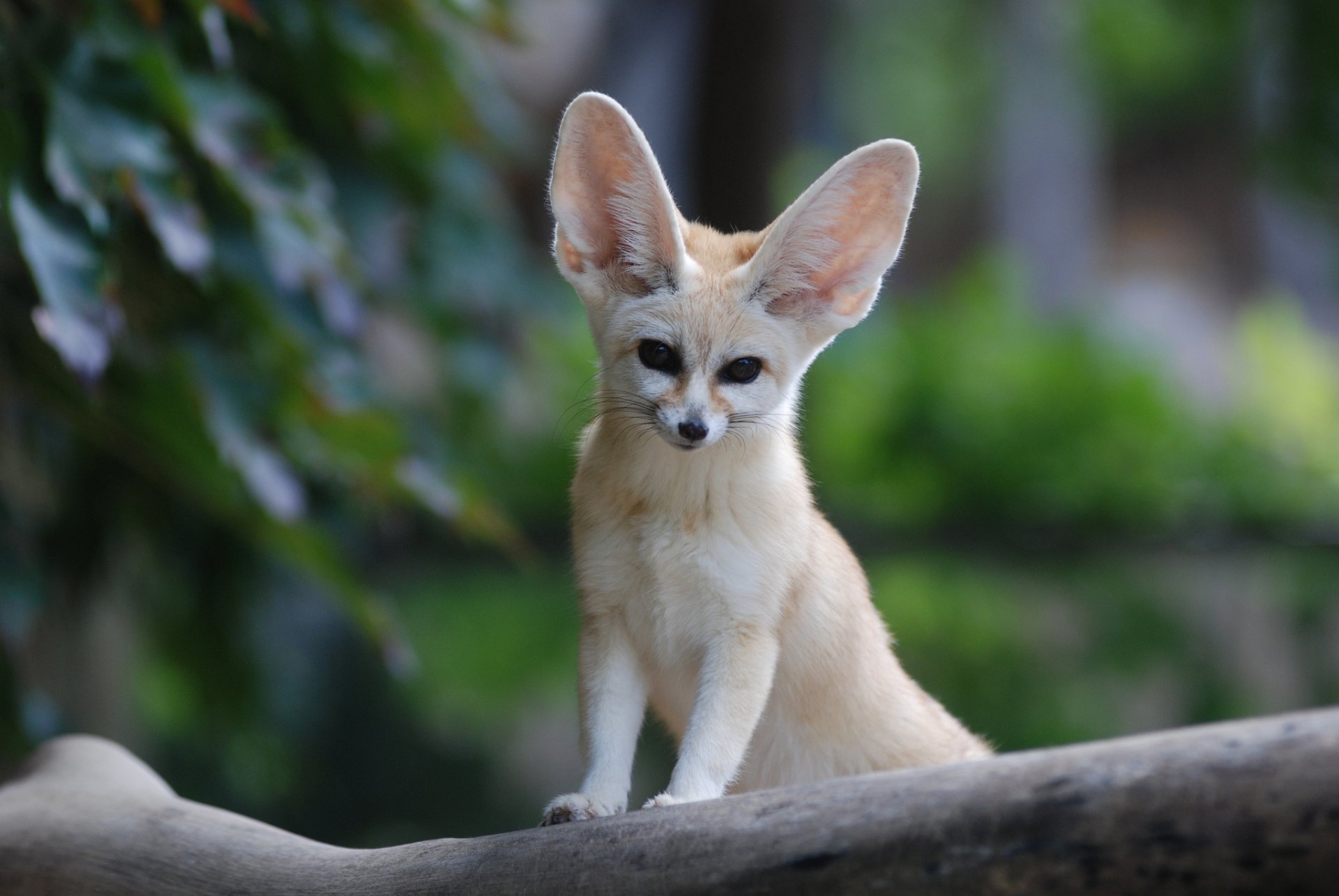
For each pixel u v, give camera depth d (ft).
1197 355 149.48
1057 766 11.96
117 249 24.53
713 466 18.85
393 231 33.04
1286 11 75.25
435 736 48.80
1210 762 11.17
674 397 19.02
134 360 25.71
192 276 25.00
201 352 25.68
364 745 47.80
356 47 28.76
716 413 18.86
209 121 24.17
